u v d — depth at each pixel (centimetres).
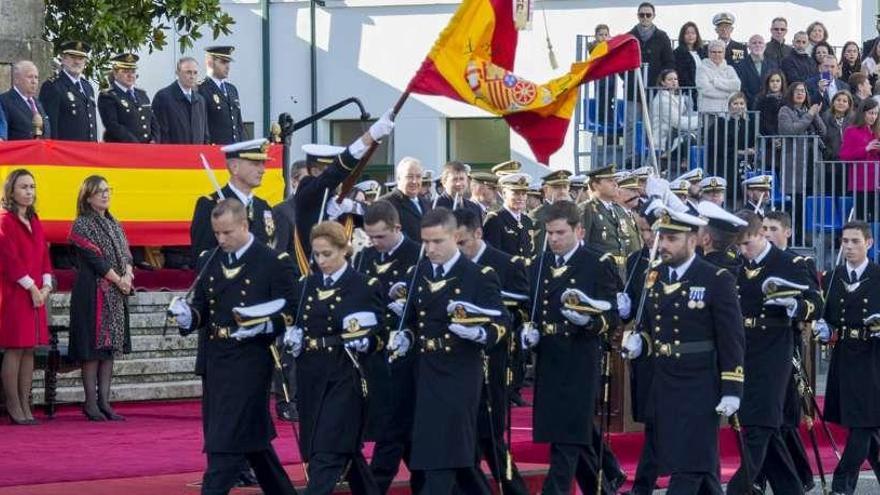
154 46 3544
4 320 2186
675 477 1630
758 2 3644
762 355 1892
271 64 3888
